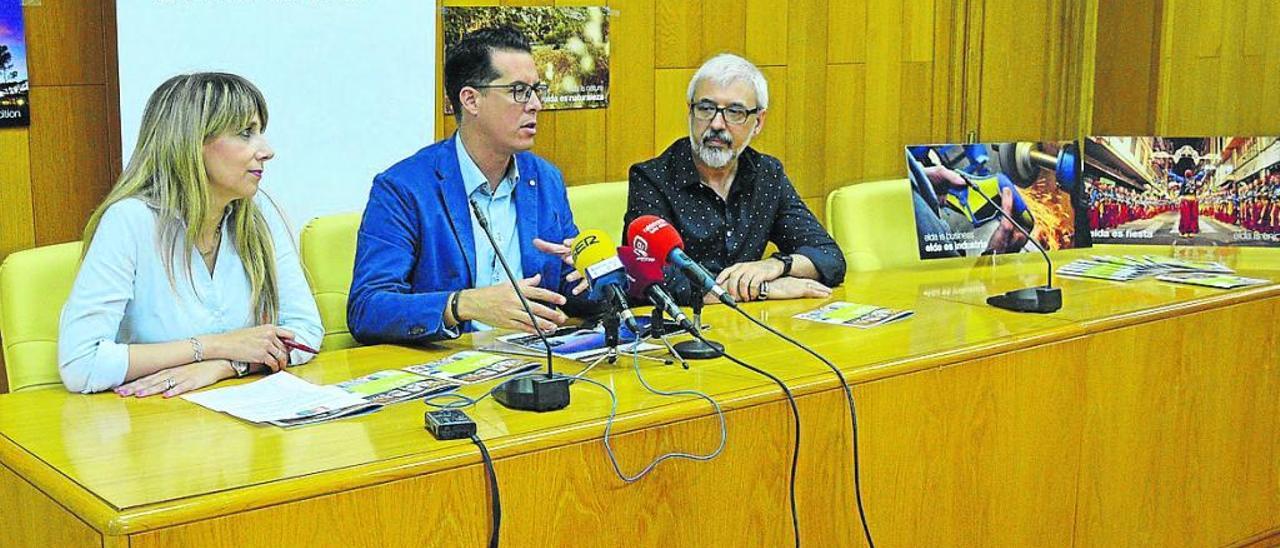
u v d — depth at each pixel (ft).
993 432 7.94
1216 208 11.14
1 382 10.36
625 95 13.34
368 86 11.01
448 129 12.22
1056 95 16.52
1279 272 10.39
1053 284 9.89
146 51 9.92
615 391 6.73
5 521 5.92
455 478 5.68
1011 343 7.93
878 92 15.21
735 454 6.68
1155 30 15.75
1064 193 10.76
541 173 9.32
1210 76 15.39
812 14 14.52
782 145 14.52
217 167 7.20
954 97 15.81
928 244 10.30
